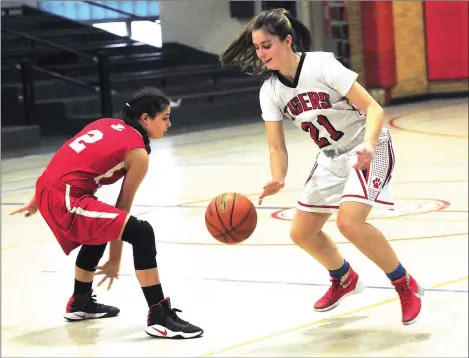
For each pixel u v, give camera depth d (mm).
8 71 14844
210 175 9797
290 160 10789
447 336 3996
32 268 5770
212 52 16734
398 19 16625
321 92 3994
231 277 5258
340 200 4145
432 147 11102
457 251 5648
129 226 4090
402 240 6059
